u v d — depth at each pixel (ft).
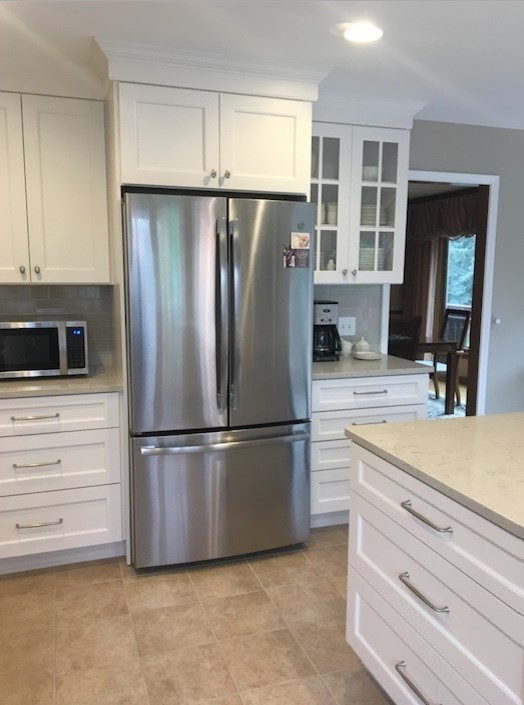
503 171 13.05
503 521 4.07
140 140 8.55
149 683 6.68
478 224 13.43
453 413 18.65
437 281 25.30
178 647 7.31
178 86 8.61
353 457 6.31
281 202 8.91
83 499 9.05
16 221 9.21
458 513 4.60
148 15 7.19
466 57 8.68
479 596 4.40
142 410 8.67
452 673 4.76
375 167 11.02
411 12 7.11
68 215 9.44
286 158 9.37
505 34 7.81
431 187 22.45
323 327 11.32
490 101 10.98
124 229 8.36
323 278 10.89
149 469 8.81
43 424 8.70
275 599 8.39
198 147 8.85
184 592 8.57
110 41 7.95
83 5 6.91
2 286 10.21
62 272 9.52
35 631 7.61
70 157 9.32
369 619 6.12
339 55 8.59
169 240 8.41
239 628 7.70
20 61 8.71
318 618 7.93
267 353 9.16
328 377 10.05
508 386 13.91
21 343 9.12
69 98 9.20
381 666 5.90
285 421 9.50
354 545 6.35
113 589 8.63
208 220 8.53
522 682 4.00
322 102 10.36
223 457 9.11
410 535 5.29
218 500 9.19
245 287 8.86
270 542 9.62
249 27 7.57
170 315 8.57
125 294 8.59
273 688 6.61
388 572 5.70
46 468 8.82
